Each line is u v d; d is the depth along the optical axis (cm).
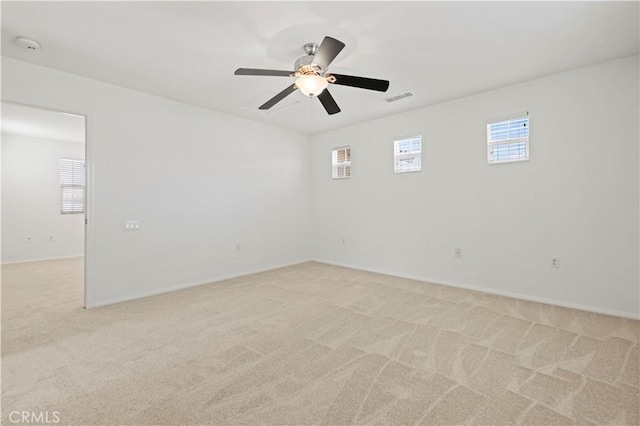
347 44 277
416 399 184
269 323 301
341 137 574
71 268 563
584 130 332
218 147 475
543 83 356
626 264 312
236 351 244
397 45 279
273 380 204
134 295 383
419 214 469
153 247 402
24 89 306
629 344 251
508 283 387
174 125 423
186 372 214
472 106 411
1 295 393
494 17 239
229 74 337
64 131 602
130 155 381
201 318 315
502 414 170
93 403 180
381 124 512
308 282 459
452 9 228
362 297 383
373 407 177
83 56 296
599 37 270
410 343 256
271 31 255
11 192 625
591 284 331
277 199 565
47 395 188
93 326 294
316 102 432
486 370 214
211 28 250
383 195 513
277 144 565
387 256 511
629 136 309
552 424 163
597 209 327
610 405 177
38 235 656
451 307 345
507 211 386
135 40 268
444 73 341
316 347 250
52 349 247
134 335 274
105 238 361
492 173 396
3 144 616
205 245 459
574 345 250
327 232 604
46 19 236
